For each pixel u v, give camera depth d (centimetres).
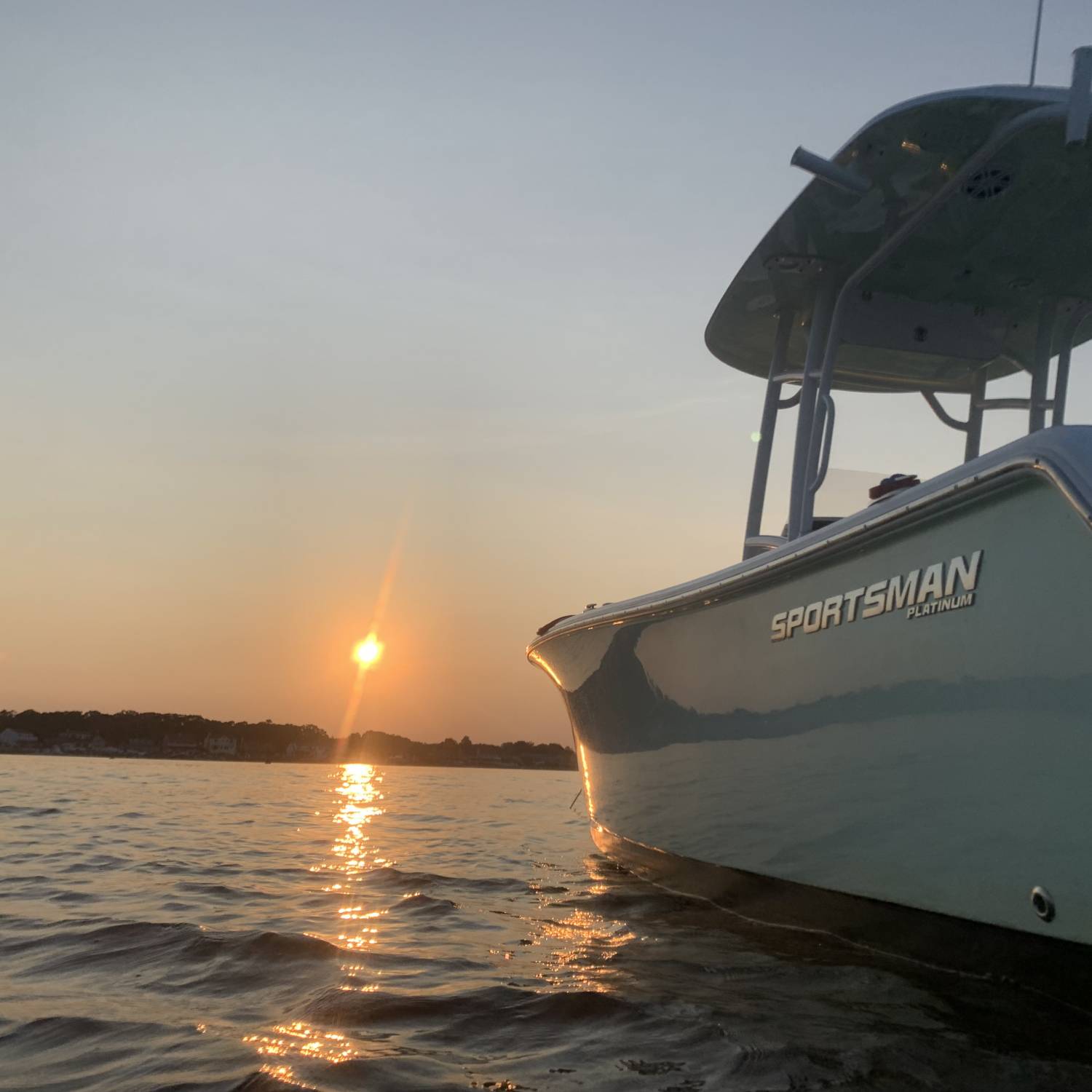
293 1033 287
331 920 483
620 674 569
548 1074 252
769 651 418
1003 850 298
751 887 466
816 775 390
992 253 525
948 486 308
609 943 434
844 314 548
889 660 344
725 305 623
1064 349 586
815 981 354
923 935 346
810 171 456
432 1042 281
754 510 609
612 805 636
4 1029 290
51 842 834
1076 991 281
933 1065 259
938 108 422
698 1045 278
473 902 553
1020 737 288
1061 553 273
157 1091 237
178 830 997
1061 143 435
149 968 371
